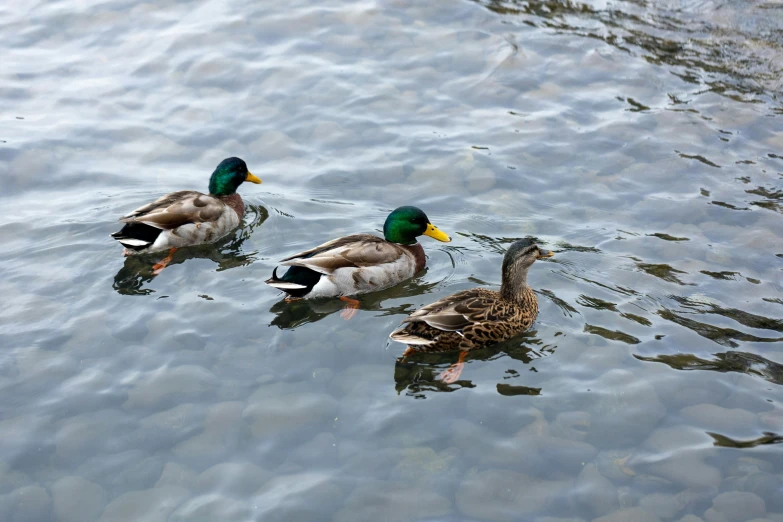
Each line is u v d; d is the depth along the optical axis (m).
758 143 12.38
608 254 10.16
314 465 6.86
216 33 15.66
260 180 11.45
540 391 7.72
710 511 6.38
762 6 16.12
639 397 7.59
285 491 6.60
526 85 14.05
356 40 15.38
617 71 14.37
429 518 6.35
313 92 13.98
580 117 13.21
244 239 10.81
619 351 8.27
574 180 11.80
